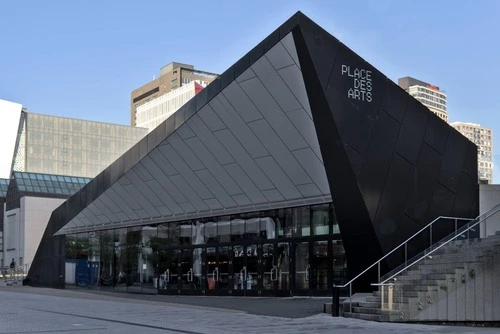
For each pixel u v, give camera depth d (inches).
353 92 835.4
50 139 5044.3
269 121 948.0
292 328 617.3
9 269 2475.4
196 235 1360.7
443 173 934.4
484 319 733.3
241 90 917.8
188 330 594.9
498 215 807.1
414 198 890.7
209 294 1296.8
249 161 1077.8
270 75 859.4
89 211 1612.9
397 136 879.7
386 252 852.6
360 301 765.9
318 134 841.5
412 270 767.1
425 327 635.5
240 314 789.2
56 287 1812.3
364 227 855.1
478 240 789.2
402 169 881.5
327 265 1063.0
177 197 1330.0
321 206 1087.0
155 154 1210.0
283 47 808.9
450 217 928.9
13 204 2893.7
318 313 794.2
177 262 1398.9
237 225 1258.6
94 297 1269.7
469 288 732.0
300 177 1045.2
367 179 842.2
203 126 1050.7
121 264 1574.8
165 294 1411.2
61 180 3014.3
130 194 1414.9
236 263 1247.5
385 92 872.3
